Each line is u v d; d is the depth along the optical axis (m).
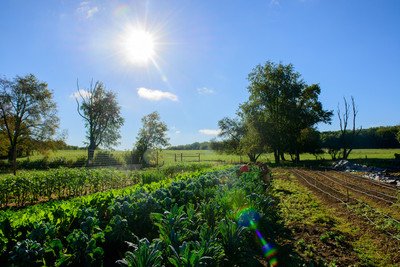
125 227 6.75
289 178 26.17
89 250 5.60
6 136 48.28
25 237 5.87
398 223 10.29
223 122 64.31
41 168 42.44
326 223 10.71
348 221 11.09
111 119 55.25
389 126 86.56
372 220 10.97
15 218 6.45
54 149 49.03
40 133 48.06
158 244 5.48
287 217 11.36
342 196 15.91
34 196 16.25
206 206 8.10
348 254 7.88
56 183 17.42
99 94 54.81
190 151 99.62
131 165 43.00
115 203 7.52
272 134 54.81
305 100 60.81
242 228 6.77
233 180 14.61
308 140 58.53
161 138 54.06
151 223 7.77
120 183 23.23
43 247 5.44
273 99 56.53
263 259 7.36
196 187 10.98
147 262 4.97
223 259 6.27
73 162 43.41
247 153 58.97
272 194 16.23
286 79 56.66
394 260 7.43
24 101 47.41
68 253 5.81
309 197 15.83
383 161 44.44
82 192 19.84
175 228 6.58
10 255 5.21
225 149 65.62
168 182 12.74
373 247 8.34
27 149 49.91
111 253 6.63
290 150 59.38
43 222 5.85
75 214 6.68
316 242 8.65
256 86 57.94
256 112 58.03
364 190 18.08
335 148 63.75
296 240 8.78
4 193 14.92
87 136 54.91
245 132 62.59
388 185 20.39
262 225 8.95
